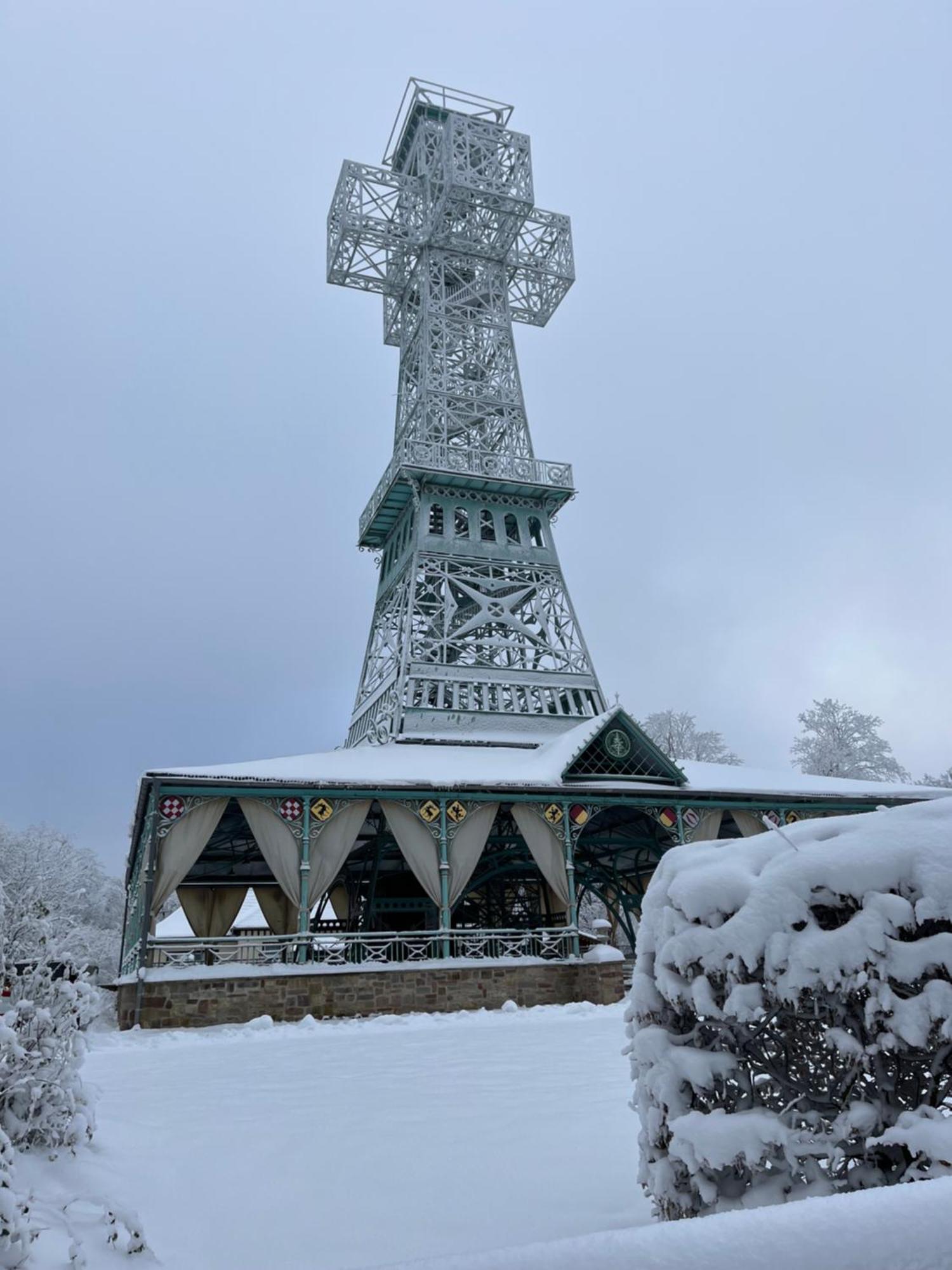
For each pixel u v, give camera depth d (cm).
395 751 3106
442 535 4434
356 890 3725
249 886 3597
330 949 3148
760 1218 228
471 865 2556
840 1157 372
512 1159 701
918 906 367
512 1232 529
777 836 457
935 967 360
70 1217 530
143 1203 605
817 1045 412
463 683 3712
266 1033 1841
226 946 2433
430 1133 807
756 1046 431
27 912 685
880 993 365
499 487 4288
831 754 5791
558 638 4059
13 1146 573
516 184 5062
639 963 495
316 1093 1049
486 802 2628
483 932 2538
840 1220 224
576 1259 222
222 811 2383
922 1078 374
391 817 2527
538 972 2441
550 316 5450
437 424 4466
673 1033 462
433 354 4716
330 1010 2217
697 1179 407
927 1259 215
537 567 4206
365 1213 584
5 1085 608
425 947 2483
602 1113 863
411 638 3738
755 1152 385
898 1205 227
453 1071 1195
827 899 403
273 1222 573
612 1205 561
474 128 5116
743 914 417
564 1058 1289
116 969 5725
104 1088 1132
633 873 3688
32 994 662
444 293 4894
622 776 2878
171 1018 2094
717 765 3369
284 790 2416
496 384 4775
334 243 5078
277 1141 796
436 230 4897
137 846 2828
